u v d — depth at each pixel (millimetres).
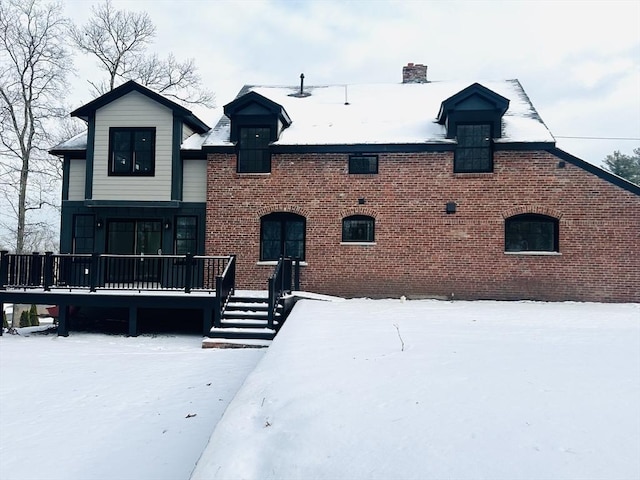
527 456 2994
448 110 13414
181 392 6887
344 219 13852
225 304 11078
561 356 5684
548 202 13125
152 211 14094
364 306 11219
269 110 13812
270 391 4523
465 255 13328
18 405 6398
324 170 13758
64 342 10781
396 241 13516
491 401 3994
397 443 3236
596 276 12938
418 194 13516
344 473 2910
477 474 2791
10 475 4469
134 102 14039
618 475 2750
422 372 4938
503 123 14070
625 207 12914
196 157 14164
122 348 10070
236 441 3584
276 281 11141
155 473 4465
